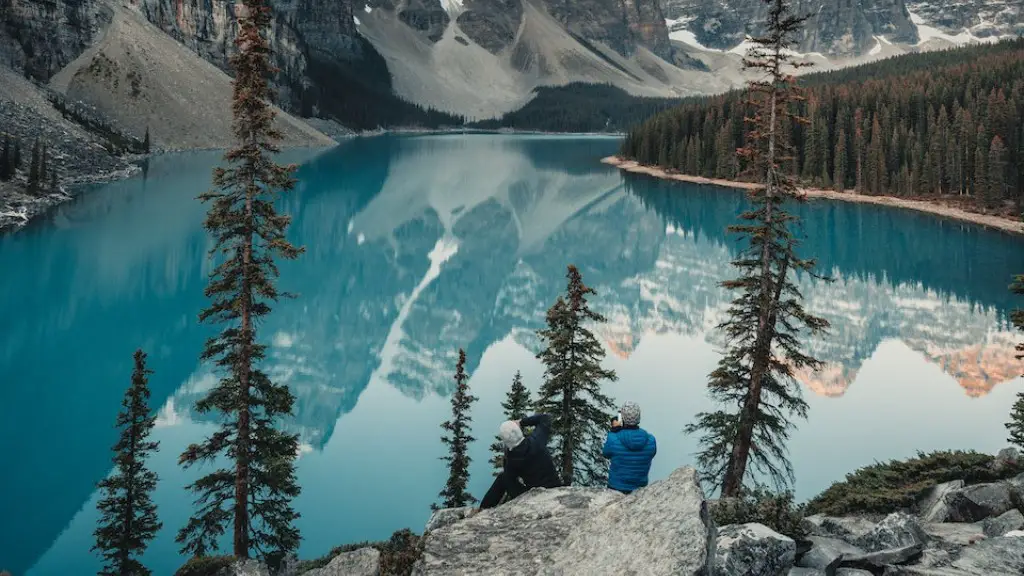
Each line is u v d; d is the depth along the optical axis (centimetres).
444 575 746
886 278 9594
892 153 15700
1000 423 4912
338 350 7712
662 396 5581
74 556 3167
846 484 1947
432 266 12262
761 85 2536
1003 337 7150
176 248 9925
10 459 4225
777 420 2583
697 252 12550
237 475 2425
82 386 5516
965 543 1115
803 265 2531
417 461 4491
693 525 641
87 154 16688
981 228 12375
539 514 861
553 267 12425
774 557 812
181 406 5272
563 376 2812
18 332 6638
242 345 2406
